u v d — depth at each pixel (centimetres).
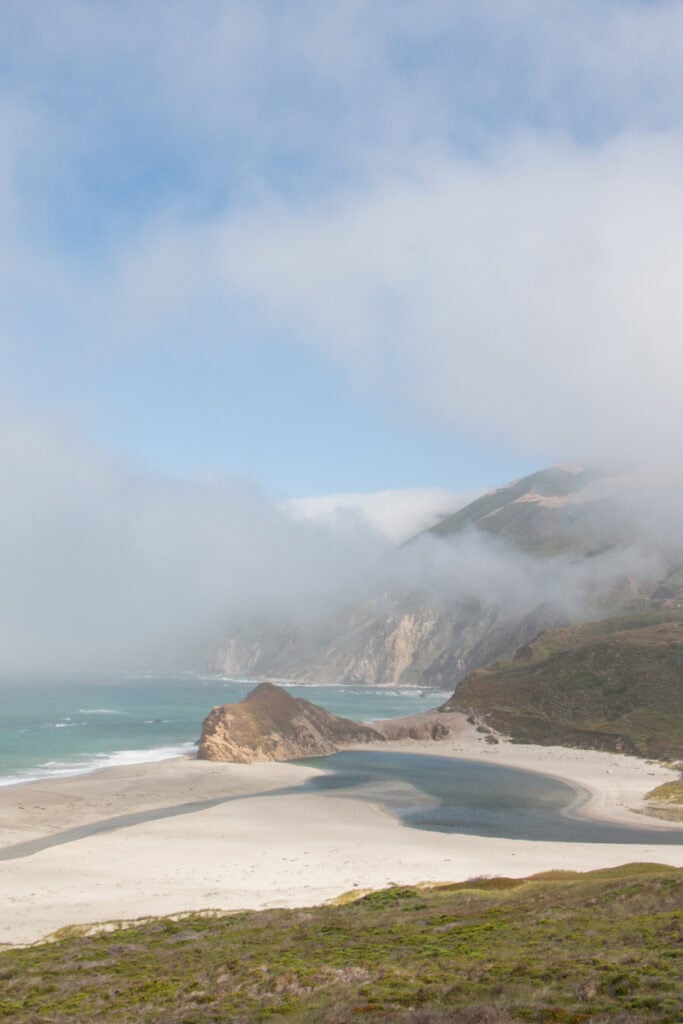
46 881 4422
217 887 4238
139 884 4344
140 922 3500
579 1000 1744
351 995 2011
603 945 2259
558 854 5106
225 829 6034
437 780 9175
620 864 4672
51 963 2858
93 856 5069
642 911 2742
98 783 8194
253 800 7512
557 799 7894
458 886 3800
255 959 2588
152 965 2708
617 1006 1652
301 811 6956
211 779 8706
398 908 3356
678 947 2116
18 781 8275
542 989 1848
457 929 2778
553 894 3281
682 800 7725
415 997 1928
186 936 3141
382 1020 1775
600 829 6366
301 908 3578
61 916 3703
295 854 5122
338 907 3509
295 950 2686
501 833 6150
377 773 9719
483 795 8119
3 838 5697
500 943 2477
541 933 2559
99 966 2755
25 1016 2222
